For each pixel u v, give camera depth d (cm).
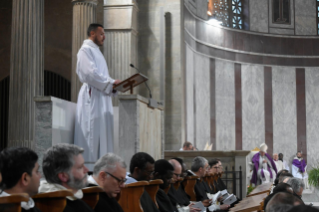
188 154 1229
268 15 2164
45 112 654
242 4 2109
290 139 2148
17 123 977
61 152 339
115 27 1361
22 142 972
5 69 1402
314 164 2150
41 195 296
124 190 439
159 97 1434
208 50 1916
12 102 988
